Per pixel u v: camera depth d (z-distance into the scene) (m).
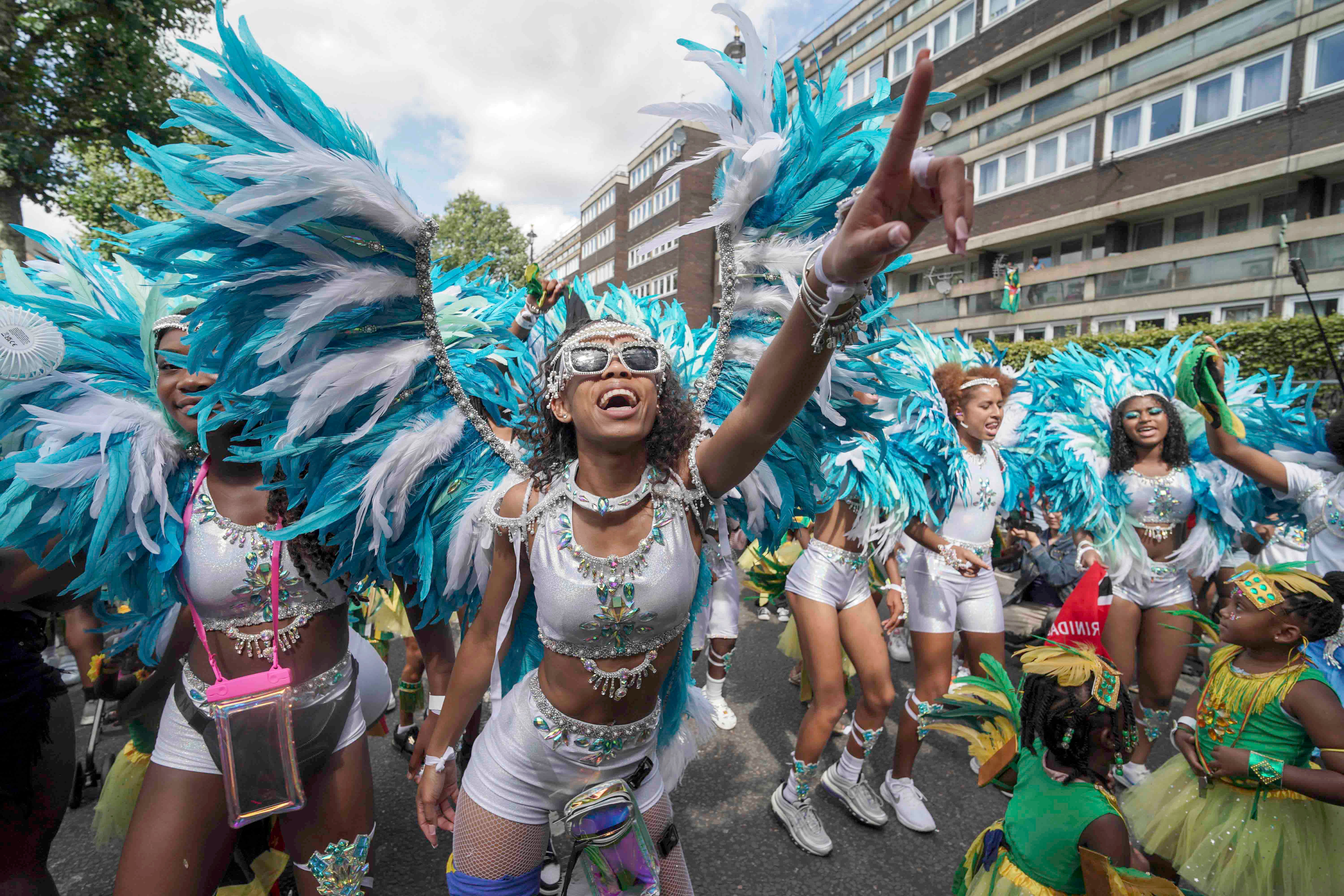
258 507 1.67
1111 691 1.71
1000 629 3.11
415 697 3.35
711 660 3.87
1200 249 14.89
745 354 1.62
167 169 1.29
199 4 8.73
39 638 1.80
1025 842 1.76
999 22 18.95
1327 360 10.73
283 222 1.28
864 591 2.91
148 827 1.56
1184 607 3.23
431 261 1.60
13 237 8.03
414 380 1.64
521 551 1.44
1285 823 1.93
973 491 3.04
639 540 1.37
